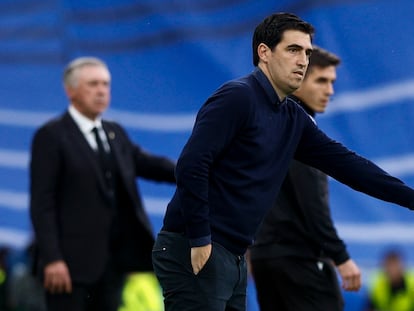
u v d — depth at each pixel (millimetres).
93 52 32000
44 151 22719
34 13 32688
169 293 16234
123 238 23281
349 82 28828
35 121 32875
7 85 33000
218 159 15922
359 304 30250
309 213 19781
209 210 15938
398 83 28484
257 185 16016
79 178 22734
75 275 22484
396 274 29219
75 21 32219
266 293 20562
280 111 16328
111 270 23031
